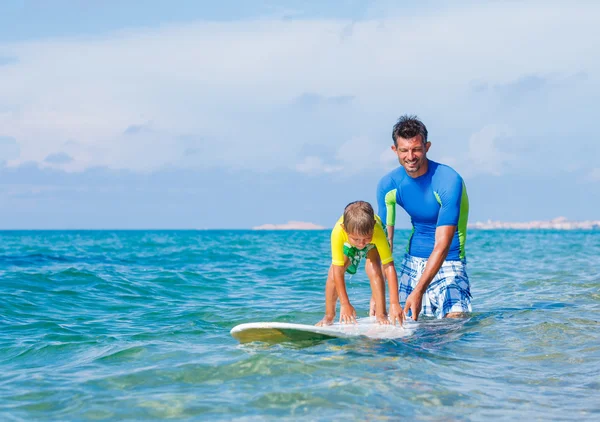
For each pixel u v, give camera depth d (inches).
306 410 126.4
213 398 134.1
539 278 420.8
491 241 1598.2
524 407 129.3
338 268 207.9
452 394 137.3
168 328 229.8
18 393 140.2
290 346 183.2
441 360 168.2
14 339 210.7
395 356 170.9
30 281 371.9
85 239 2086.6
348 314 211.2
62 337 213.0
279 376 149.3
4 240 1905.8
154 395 136.6
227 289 375.9
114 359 172.2
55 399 135.7
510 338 197.9
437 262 227.0
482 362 167.2
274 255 778.8
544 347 185.5
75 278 394.6
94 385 145.5
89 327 237.6
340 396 134.7
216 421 120.9
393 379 147.7
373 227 196.2
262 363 159.5
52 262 599.8
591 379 151.0
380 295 214.7
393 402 131.4
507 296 318.7
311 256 755.4
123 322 250.7
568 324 219.9
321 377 148.8
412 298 224.2
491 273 471.8
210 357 169.8
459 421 121.0
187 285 392.8
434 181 234.8
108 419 123.0
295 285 397.4
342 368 156.9
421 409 127.6
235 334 191.2
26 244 1384.1
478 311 258.8
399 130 230.5
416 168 231.3
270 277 453.1
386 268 210.4
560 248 1063.0
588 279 402.3
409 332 202.7
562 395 137.9
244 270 518.3
